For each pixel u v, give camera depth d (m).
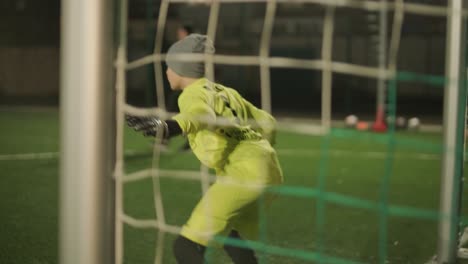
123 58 1.64
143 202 5.27
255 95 17.64
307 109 15.66
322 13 17.92
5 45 19.92
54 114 13.55
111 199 1.58
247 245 2.45
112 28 1.53
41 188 5.78
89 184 1.52
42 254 3.81
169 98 7.45
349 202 1.95
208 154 2.65
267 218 4.77
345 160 7.71
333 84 17.64
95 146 1.51
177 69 2.62
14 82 18.94
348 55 17.11
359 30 16.78
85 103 1.49
